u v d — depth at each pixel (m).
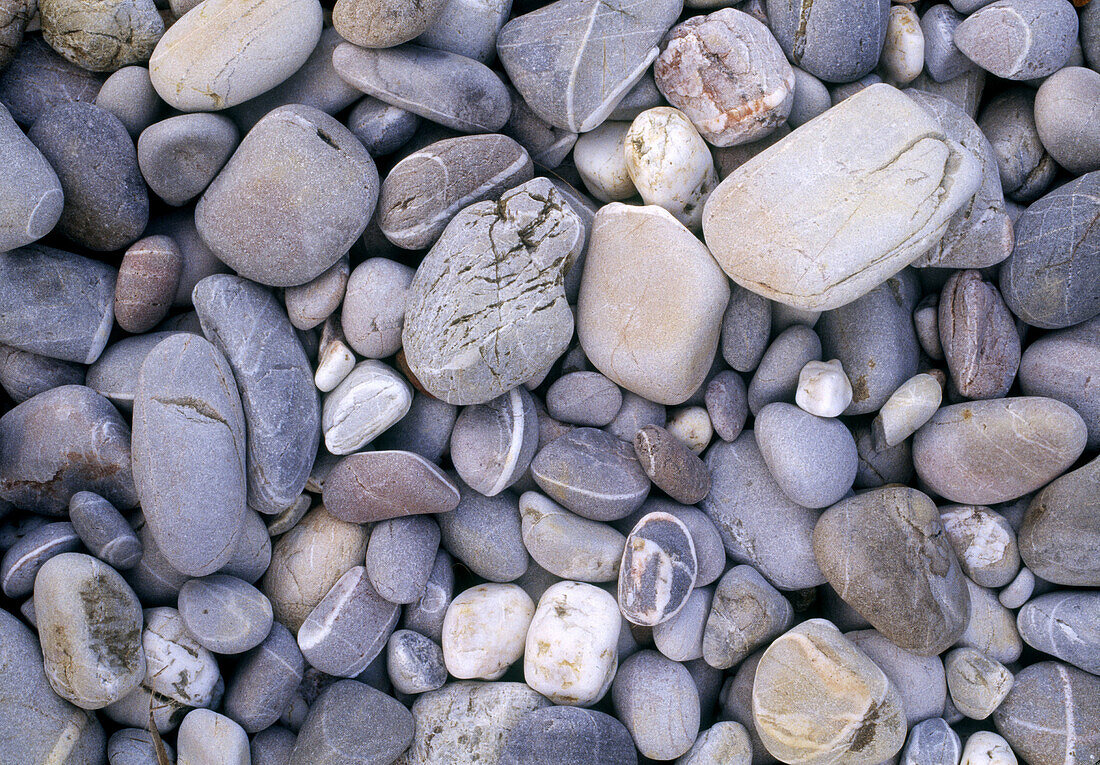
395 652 1.01
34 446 0.99
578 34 1.01
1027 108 1.04
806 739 0.99
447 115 1.00
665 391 1.02
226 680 1.01
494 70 1.04
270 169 0.99
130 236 1.01
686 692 1.01
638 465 1.03
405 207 1.00
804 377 1.01
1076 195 1.01
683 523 1.02
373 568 1.01
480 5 1.02
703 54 1.01
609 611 1.01
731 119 1.01
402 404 1.00
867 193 0.98
